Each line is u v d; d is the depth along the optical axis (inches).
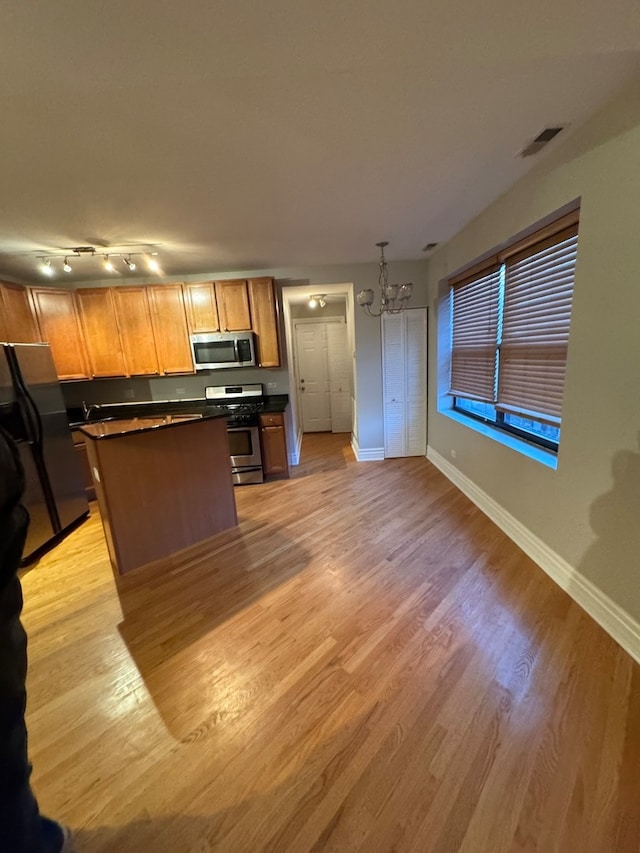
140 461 94.0
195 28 38.9
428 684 57.2
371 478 152.0
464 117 59.8
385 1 37.1
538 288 88.5
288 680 59.4
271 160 69.7
